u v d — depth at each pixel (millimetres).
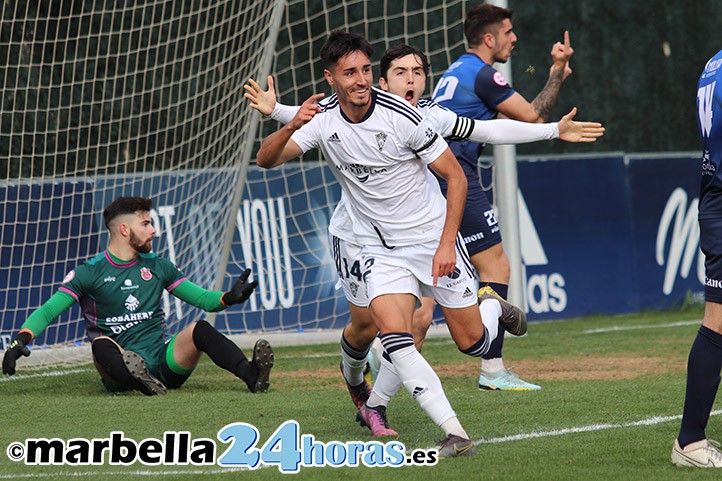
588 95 45156
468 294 16500
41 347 30484
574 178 42219
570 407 19797
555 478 14008
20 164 32688
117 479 14492
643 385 22781
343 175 16234
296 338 34125
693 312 43031
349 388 19031
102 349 22500
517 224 33812
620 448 15906
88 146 32938
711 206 14859
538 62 43938
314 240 36688
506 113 22703
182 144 33875
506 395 21703
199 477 14539
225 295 23031
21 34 32750
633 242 43188
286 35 40062
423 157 15734
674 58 47562
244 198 36094
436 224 16219
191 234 33562
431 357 29641
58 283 32375
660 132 47031
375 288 15984
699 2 48344
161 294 23891
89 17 34031
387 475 14406
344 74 15391
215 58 35438
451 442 15352
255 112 31859
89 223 32938
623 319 40594
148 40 33562
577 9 44938
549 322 40156
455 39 41281
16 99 32812
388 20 40781
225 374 26453
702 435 14719
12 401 21984
